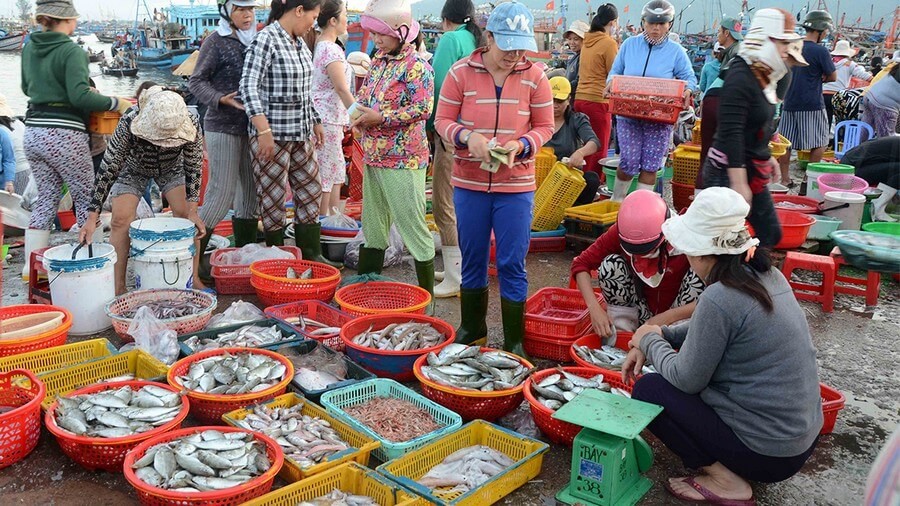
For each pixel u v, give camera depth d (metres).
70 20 5.52
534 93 4.00
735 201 2.77
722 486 3.09
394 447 3.23
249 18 5.53
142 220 5.17
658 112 6.74
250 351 4.01
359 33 10.14
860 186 6.85
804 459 2.96
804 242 6.54
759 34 3.82
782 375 2.83
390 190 4.92
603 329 4.12
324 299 5.23
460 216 4.21
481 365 3.83
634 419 2.96
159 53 35.09
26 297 5.36
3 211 6.62
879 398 4.13
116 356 4.00
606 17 7.92
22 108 16.30
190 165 5.10
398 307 5.23
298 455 3.12
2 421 3.14
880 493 1.46
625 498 3.08
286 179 5.77
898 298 5.90
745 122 3.95
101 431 3.12
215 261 5.67
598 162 8.34
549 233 6.94
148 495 2.77
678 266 4.11
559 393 3.52
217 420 3.59
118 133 4.78
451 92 4.02
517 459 3.33
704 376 2.90
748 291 2.80
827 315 5.46
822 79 8.98
